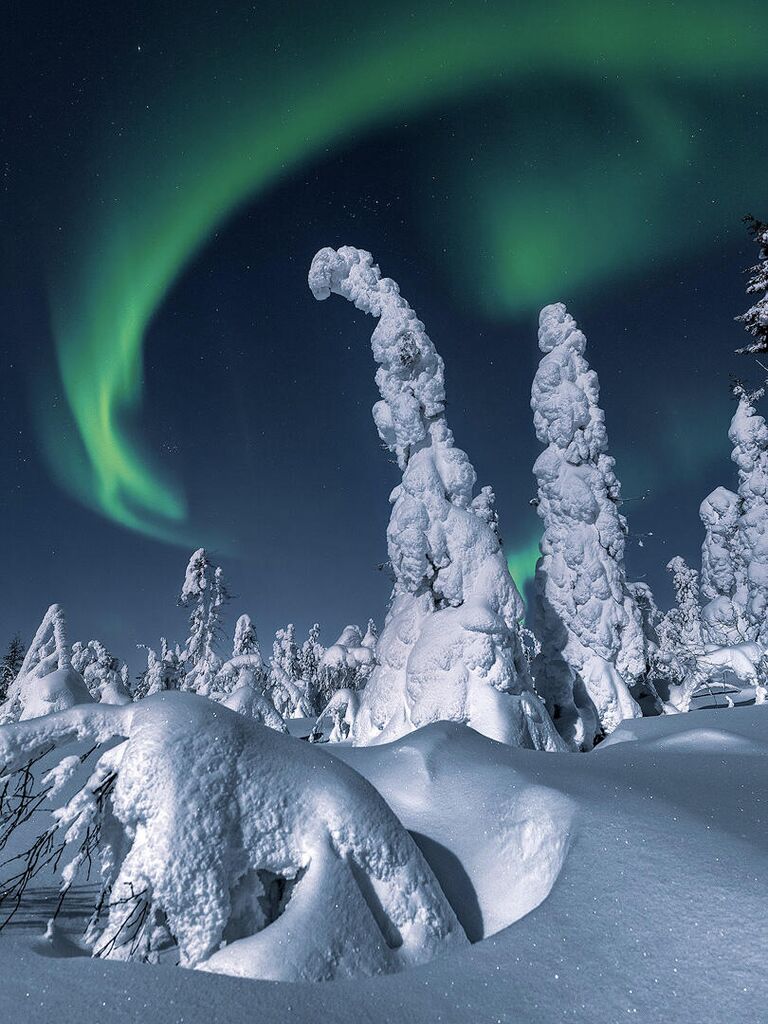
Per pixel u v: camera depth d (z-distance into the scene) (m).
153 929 4.16
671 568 53.47
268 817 4.29
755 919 3.52
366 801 4.56
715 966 3.28
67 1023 2.82
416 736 8.02
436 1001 3.19
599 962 3.44
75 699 15.50
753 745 7.90
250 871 4.23
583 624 19.16
